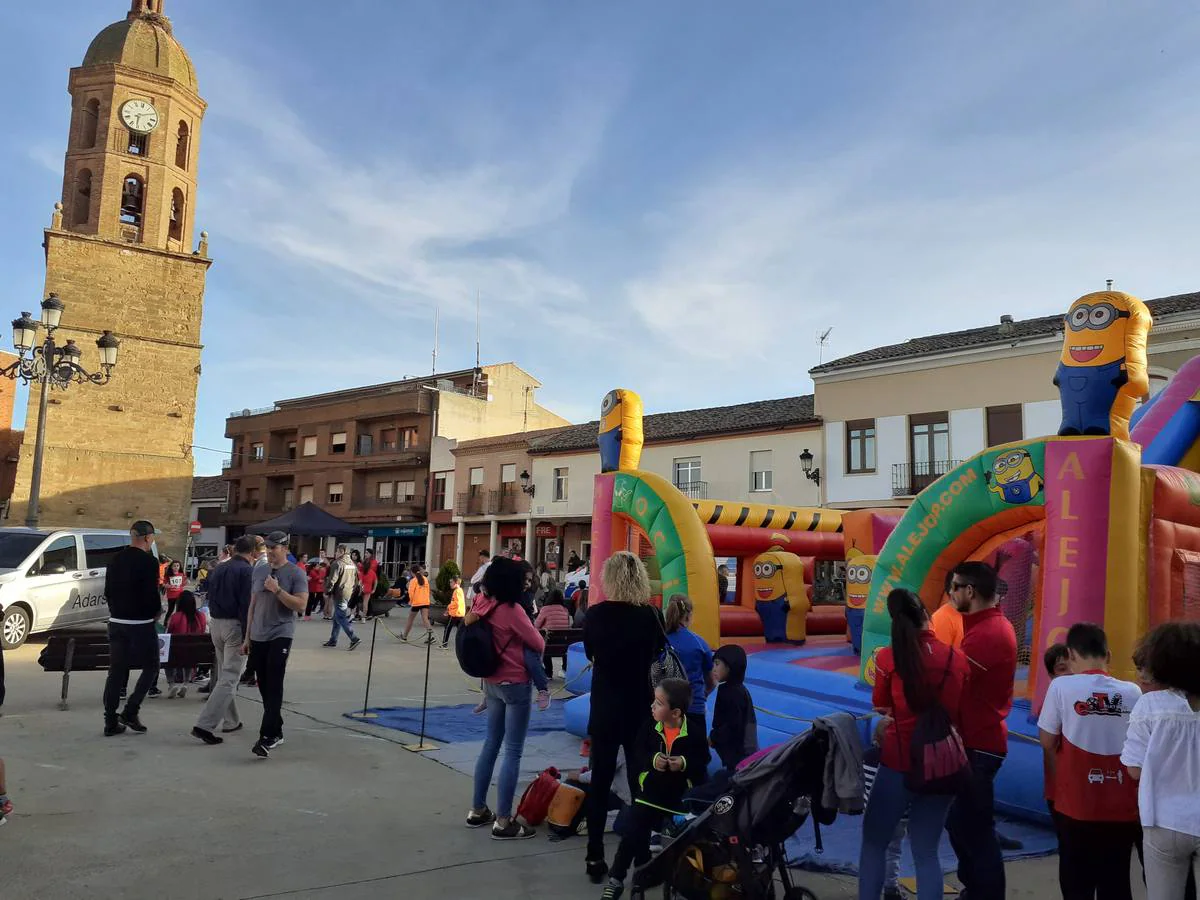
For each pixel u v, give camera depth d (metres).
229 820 5.62
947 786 3.88
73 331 33.72
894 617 4.07
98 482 33.72
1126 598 6.00
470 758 7.59
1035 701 6.18
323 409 48.50
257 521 51.53
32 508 16.92
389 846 5.27
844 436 28.16
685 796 4.50
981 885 3.95
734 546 11.25
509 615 5.57
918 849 4.02
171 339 35.44
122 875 4.63
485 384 46.84
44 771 6.59
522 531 39.38
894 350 28.42
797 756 4.18
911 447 26.64
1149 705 3.33
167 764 6.94
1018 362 24.69
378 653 15.86
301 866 4.88
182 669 9.95
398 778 6.85
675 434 33.00
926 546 7.18
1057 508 6.27
